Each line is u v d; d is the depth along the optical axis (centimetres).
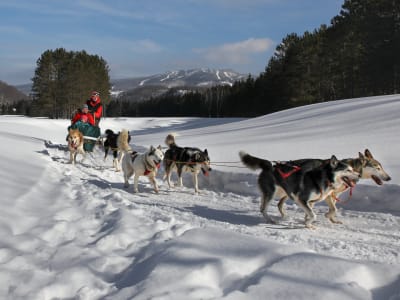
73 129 1185
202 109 7762
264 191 585
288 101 4531
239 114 6303
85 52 6450
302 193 545
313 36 4528
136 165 809
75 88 5706
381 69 3634
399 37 3472
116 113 9206
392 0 3575
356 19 3903
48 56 5756
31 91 5903
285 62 4594
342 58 4072
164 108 8825
